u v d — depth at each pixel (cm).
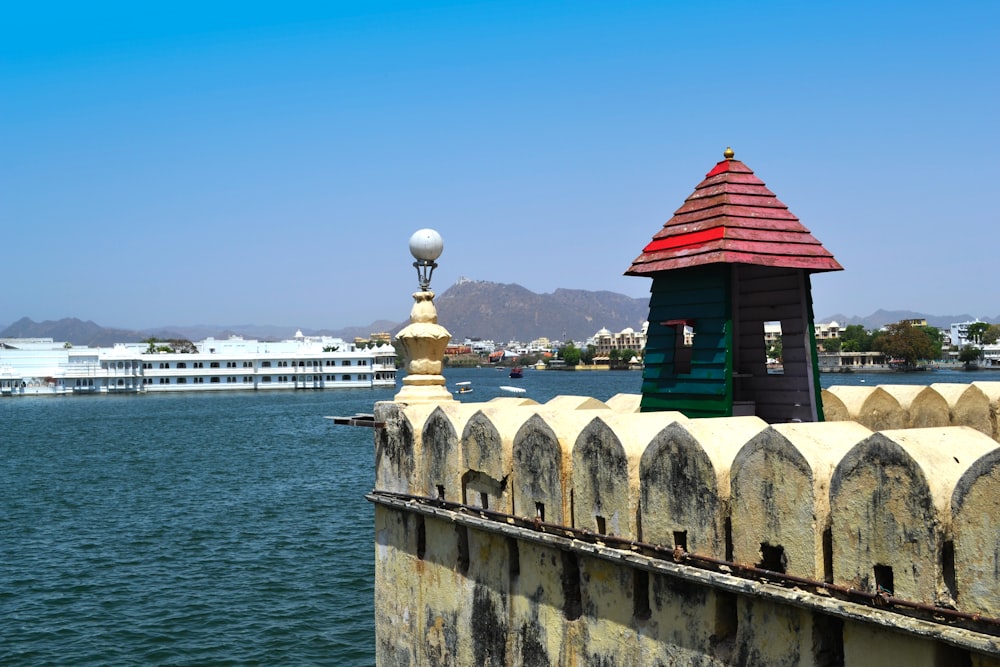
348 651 2495
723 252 1260
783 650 849
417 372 1459
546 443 1105
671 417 1082
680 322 1317
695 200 1386
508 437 1182
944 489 739
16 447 8756
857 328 17925
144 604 2962
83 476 6456
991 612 696
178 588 3155
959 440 812
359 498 5109
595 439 1035
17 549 3872
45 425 11506
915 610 739
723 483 909
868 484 780
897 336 13700
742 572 871
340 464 6956
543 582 1121
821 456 836
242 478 6153
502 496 1185
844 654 802
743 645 885
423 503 1333
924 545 739
